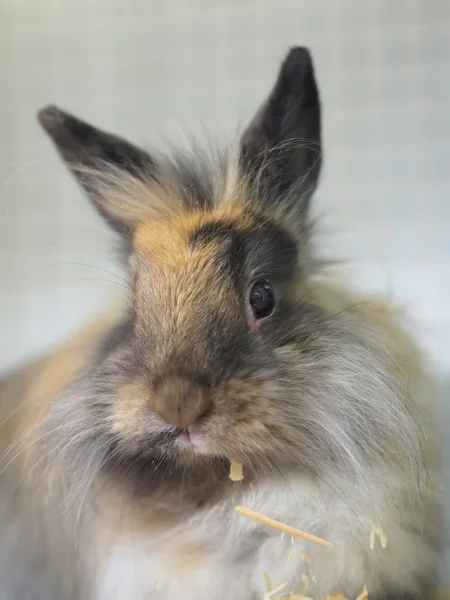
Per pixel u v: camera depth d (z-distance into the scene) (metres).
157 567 0.23
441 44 0.32
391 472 0.22
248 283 0.21
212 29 0.34
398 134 0.32
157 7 0.34
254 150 0.24
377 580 0.22
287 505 0.21
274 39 0.33
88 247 0.35
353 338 0.22
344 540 0.21
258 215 0.23
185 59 0.34
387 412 0.22
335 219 0.32
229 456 0.19
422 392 0.26
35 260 0.35
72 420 0.22
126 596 0.23
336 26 0.33
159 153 0.28
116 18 0.35
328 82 0.33
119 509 0.23
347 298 0.25
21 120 0.36
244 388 0.18
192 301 0.20
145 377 0.19
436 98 0.32
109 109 0.35
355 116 0.33
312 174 0.25
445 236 0.32
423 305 0.32
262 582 0.22
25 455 0.25
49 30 0.36
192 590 0.23
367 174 0.32
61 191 0.35
